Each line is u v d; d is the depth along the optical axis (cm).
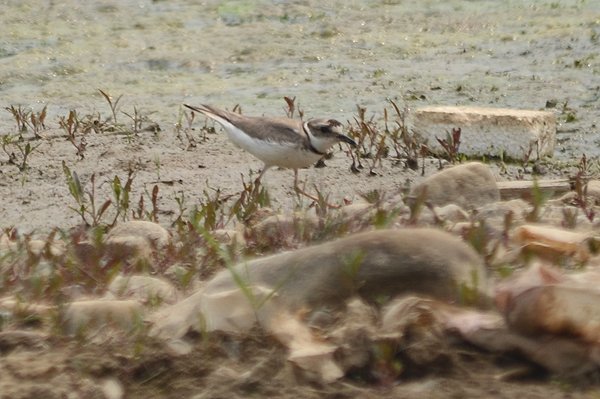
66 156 1494
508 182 1252
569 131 1600
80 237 1016
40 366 660
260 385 636
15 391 639
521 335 646
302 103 1772
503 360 645
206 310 688
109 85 1928
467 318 657
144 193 1339
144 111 1752
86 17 2334
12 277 862
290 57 2059
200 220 1084
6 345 695
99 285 825
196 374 650
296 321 675
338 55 2067
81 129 1612
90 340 696
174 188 1358
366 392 626
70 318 723
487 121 1479
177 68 2019
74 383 647
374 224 937
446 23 2248
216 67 2017
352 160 1441
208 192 1336
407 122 1650
